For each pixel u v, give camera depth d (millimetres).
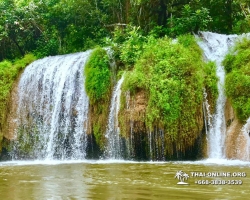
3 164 11477
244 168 8391
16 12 21922
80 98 13977
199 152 11664
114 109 12828
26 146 15000
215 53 14383
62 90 14680
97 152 13203
